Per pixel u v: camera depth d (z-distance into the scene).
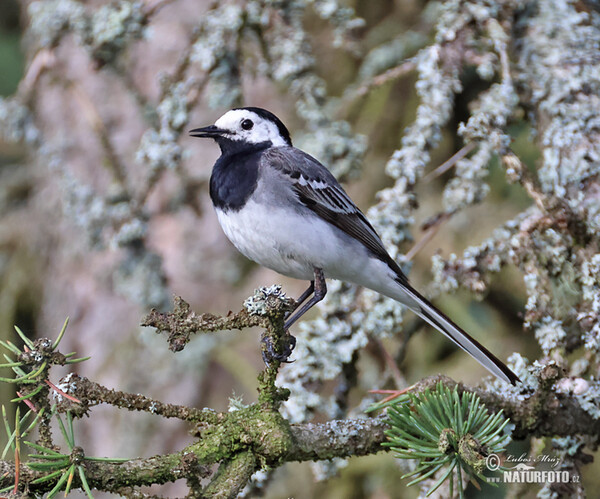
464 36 8.95
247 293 12.95
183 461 5.50
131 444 12.27
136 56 12.70
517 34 9.64
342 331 7.95
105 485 5.36
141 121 12.59
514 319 11.59
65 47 12.77
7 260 13.68
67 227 13.15
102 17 9.87
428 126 8.62
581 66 8.73
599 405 6.78
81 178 12.61
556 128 8.39
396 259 8.39
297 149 9.17
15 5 13.80
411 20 12.96
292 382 7.74
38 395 5.48
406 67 9.29
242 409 6.00
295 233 8.76
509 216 11.87
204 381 12.54
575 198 7.87
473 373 11.13
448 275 7.77
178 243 12.95
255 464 5.81
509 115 8.61
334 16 9.54
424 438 5.74
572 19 9.29
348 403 8.19
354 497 11.07
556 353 7.08
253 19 9.38
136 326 12.73
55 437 12.66
